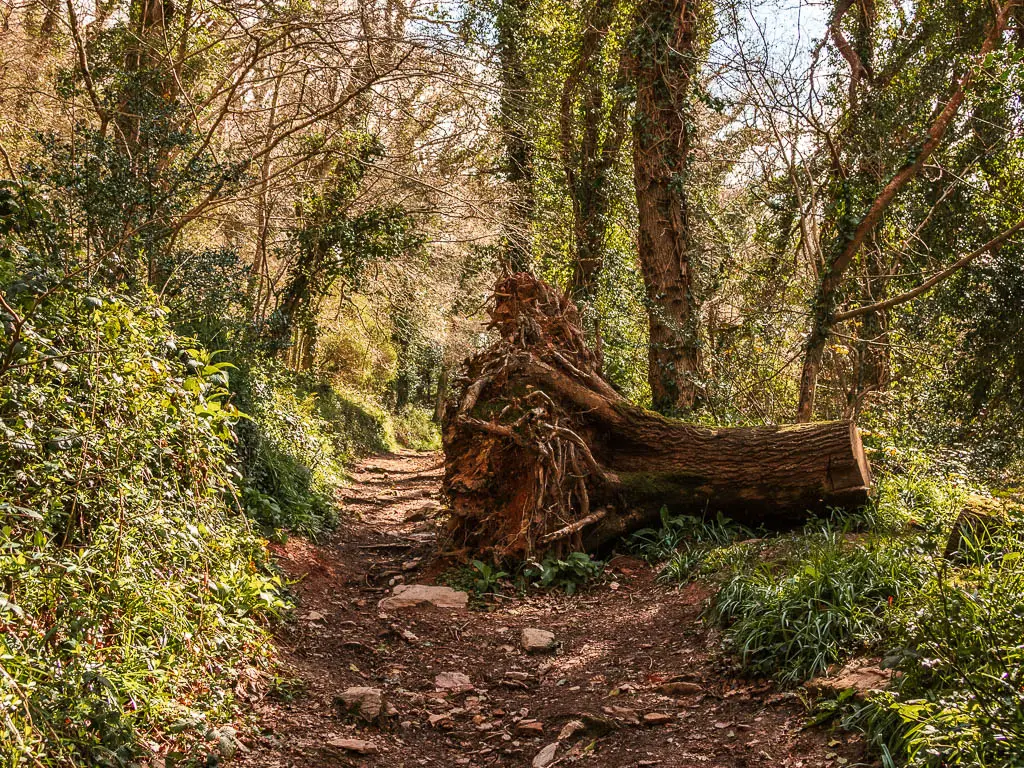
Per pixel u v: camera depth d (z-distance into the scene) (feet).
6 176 36.96
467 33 40.29
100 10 45.27
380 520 38.11
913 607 13.92
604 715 15.21
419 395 108.78
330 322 74.33
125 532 13.99
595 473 26.48
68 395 15.15
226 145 46.47
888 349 48.83
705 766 12.96
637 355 53.21
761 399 47.62
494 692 17.60
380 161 48.32
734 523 27.32
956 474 28.55
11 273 17.39
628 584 24.43
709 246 48.42
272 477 29.63
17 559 11.59
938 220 51.29
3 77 41.70
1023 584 13.34
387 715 15.64
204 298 33.27
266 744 13.58
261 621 18.28
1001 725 10.05
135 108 33.42
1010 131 44.78
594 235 55.16
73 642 11.37
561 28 51.65
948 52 47.50
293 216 49.90
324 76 39.60
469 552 26.63
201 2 39.68
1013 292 49.34
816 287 41.57
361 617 22.03
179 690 13.37
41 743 9.96
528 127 50.01
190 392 17.15
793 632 15.72
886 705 12.26
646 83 40.57
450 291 63.82
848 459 25.81
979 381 50.65
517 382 27.43
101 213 27.73
